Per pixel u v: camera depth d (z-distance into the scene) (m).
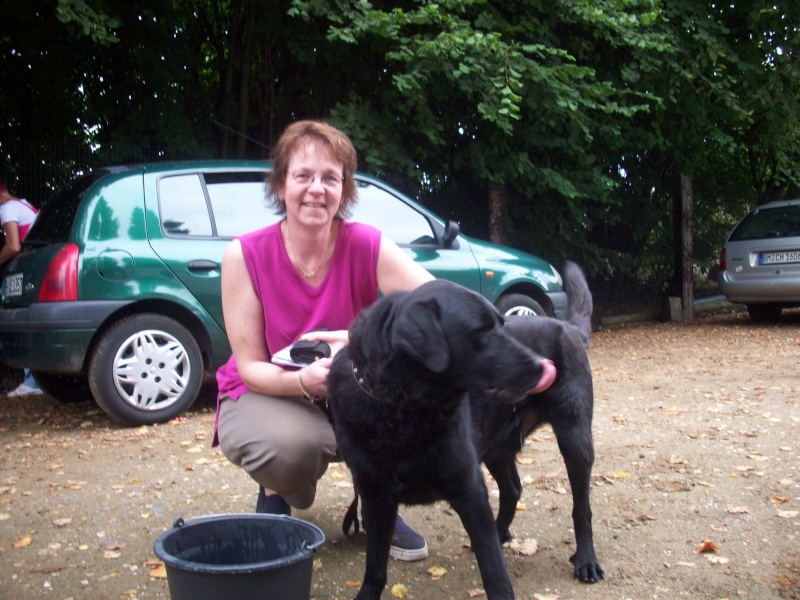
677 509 3.67
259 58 9.29
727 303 13.97
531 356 2.24
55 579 3.02
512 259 7.01
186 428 5.33
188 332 5.49
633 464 4.39
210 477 4.28
